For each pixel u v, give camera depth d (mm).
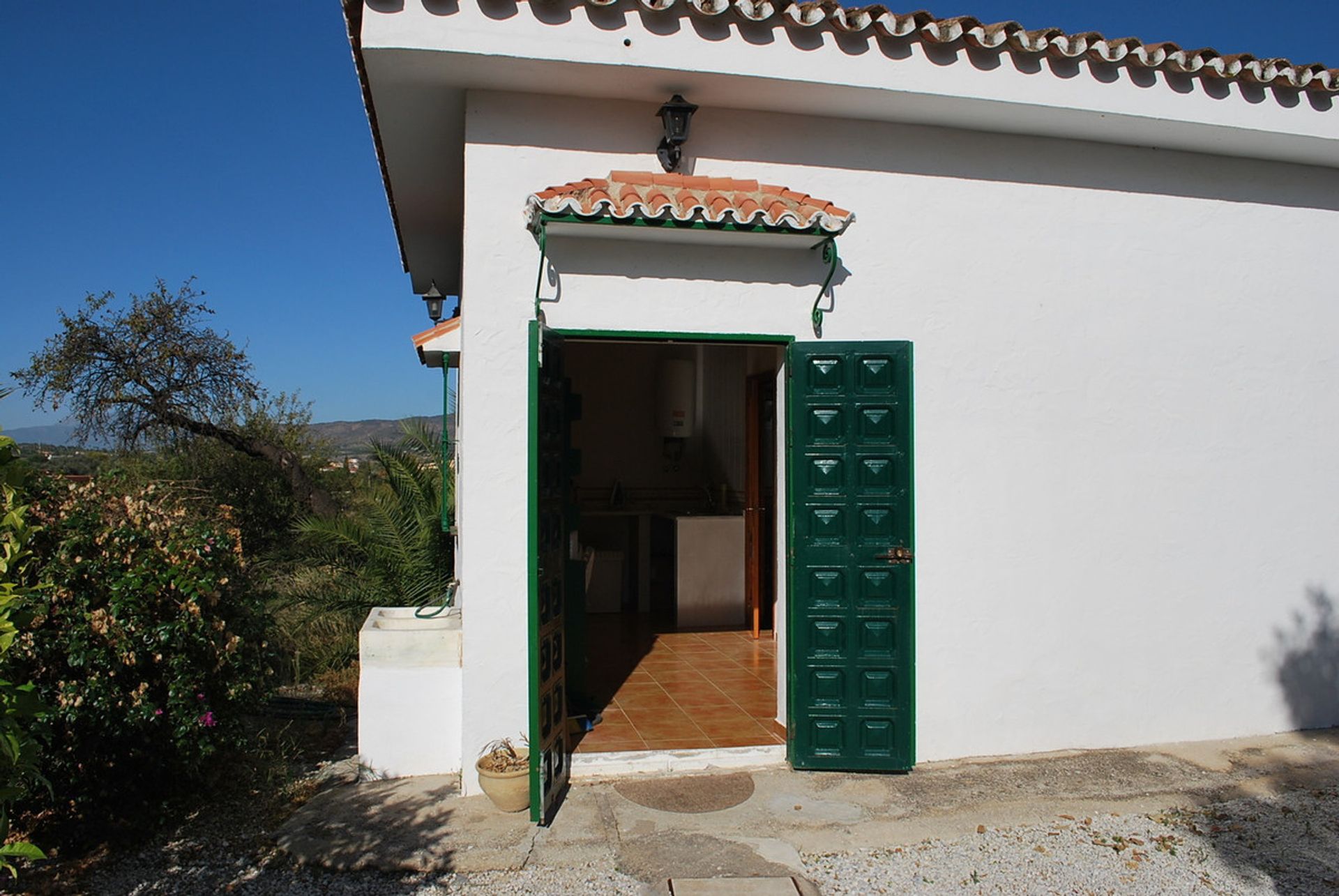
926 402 5477
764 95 5090
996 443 5578
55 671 4215
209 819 4742
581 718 5773
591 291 5055
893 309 5449
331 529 8836
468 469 4902
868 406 5285
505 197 5012
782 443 5500
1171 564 5871
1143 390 5844
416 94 5047
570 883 4004
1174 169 5957
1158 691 5832
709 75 4832
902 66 5051
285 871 4172
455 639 5238
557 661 4879
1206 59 5480
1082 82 5309
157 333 14922
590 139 5137
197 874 4172
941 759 5477
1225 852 4402
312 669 7812
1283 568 6102
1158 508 5852
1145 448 5836
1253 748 5758
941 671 5473
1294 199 6215
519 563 4926
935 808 4801
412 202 7238
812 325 5324
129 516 4652
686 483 10594
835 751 5234
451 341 7016
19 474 2818
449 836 4398
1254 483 6047
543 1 4602
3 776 2838
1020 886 4059
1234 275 6055
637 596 9891
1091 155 5805
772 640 8250
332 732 6180
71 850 4402
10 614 2840
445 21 4527
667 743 5434
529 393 4504
